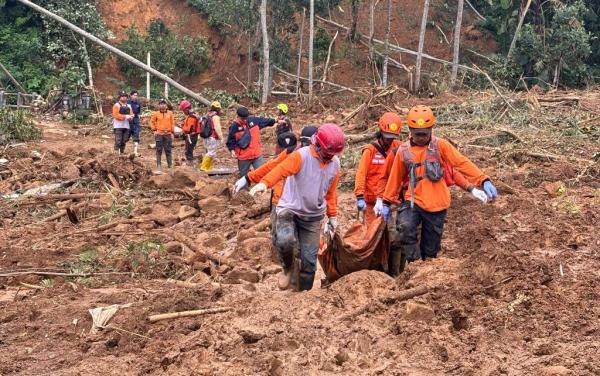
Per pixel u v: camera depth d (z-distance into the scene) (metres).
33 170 15.74
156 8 39.06
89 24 35.03
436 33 38.28
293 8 33.06
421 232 7.54
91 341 6.63
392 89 25.00
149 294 7.96
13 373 6.01
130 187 14.26
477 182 7.21
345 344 5.74
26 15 36.22
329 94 31.56
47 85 32.81
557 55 30.48
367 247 7.31
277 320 6.19
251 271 8.60
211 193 13.25
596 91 24.23
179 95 33.97
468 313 6.25
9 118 21.67
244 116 13.57
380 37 38.28
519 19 33.53
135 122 20.06
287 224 7.08
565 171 14.07
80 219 12.26
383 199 7.45
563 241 8.91
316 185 7.03
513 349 5.65
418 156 7.31
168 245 10.05
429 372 5.32
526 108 20.06
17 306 7.66
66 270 9.22
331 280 7.50
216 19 36.25
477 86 29.89
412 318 6.07
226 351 5.72
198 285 8.11
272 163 7.39
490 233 9.48
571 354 5.44
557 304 6.38
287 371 5.36
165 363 5.79
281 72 32.78
